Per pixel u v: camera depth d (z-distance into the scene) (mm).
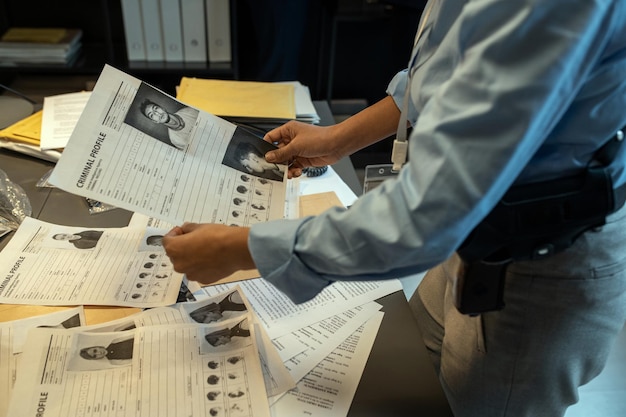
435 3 719
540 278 734
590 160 628
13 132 1185
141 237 920
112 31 2361
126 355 681
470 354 829
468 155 492
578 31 462
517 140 483
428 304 1026
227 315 762
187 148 840
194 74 2131
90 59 2193
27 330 716
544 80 468
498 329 782
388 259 543
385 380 699
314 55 2506
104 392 633
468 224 515
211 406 632
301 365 709
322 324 781
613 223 727
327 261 575
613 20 480
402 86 949
